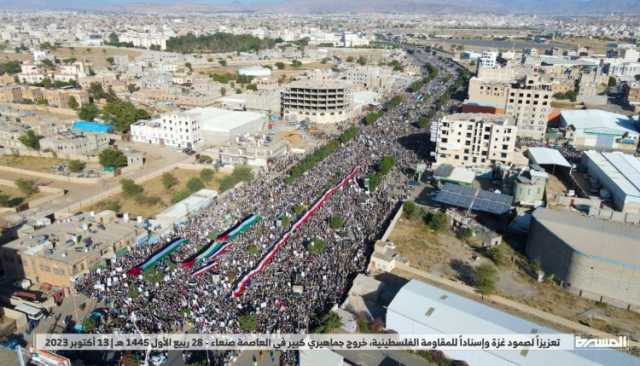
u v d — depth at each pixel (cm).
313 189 15650
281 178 16812
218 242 11719
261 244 11775
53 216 13762
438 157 18788
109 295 9725
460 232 13238
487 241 12606
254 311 9200
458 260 11788
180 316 8988
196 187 15362
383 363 8162
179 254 11338
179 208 13588
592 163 17888
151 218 13712
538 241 11388
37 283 10625
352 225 13250
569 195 15775
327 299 9781
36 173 17225
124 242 11625
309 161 17762
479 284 10331
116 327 8688
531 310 9681
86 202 14712
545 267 11175
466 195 14625
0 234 12188
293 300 9600
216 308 9219
